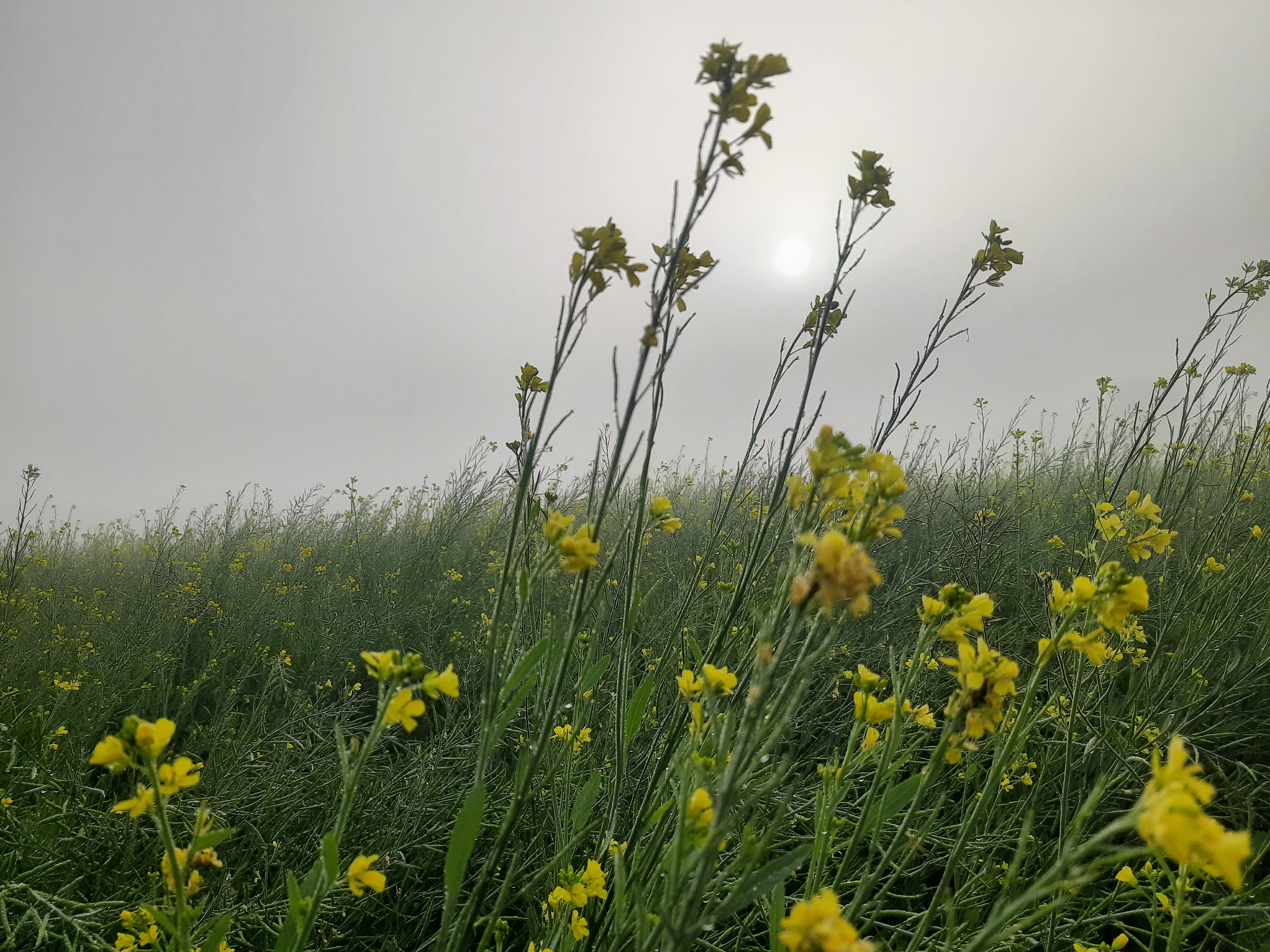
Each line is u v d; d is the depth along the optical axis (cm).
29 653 419
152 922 145
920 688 307
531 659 121
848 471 107
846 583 85
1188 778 79
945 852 231
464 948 118
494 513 637
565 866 178
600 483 441
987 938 96
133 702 396
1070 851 94
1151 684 284
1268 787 228
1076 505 501
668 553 501
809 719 298
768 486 314
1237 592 333
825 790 143
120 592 620
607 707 278
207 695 439
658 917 111
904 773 240
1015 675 110
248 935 220
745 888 96
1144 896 188
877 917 210
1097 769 246
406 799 280
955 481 567
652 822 143
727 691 131
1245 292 316
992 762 246
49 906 189
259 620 507
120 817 247
